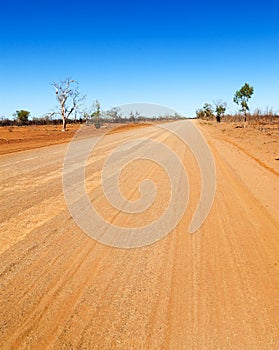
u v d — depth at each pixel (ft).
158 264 13.80
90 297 11.23
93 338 9.23
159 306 10.78
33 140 74.23
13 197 23.29
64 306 10.69
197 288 11.93
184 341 9.16
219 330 9.65
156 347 8.91
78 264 13.61
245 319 10.19
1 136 88.63
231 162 41.16
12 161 41.06
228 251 15.23
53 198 23.11
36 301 10.94
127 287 11.91
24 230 17.08
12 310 10.46
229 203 22.97
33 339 9.17
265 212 21.04
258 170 36.01
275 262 14.16
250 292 11.73
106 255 14.56
